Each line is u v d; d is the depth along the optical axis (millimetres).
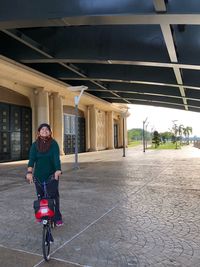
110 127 47812
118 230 5922
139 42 16969
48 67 24906
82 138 40000
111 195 9336
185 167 17859
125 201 8469
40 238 5520
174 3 10969
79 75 24031
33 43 16422
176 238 5480
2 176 14203
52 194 5281
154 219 6664
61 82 26500
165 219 6664
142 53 17000
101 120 45750
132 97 36875
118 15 11438
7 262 4508
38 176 5320
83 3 11664
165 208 7637
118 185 11250
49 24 12742
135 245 5145
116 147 53531
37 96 27203
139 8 11234
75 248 5016
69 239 5430
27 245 5184
